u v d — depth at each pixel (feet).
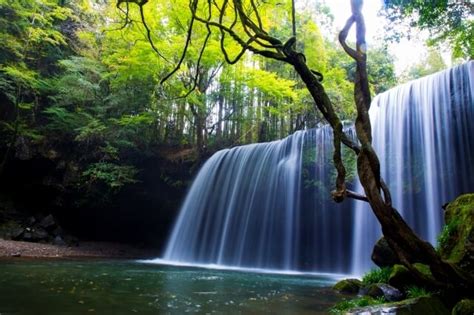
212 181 63.82
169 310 19.22
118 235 71.56
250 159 61.05
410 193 42.68
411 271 12.43
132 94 65.82
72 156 64.95
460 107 38.27
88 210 67.77
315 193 54.80
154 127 70.54
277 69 80.64
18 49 61.57
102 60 67.41
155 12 52.26
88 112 67.97
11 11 59.77
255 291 27.71
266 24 39.83
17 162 61.93
